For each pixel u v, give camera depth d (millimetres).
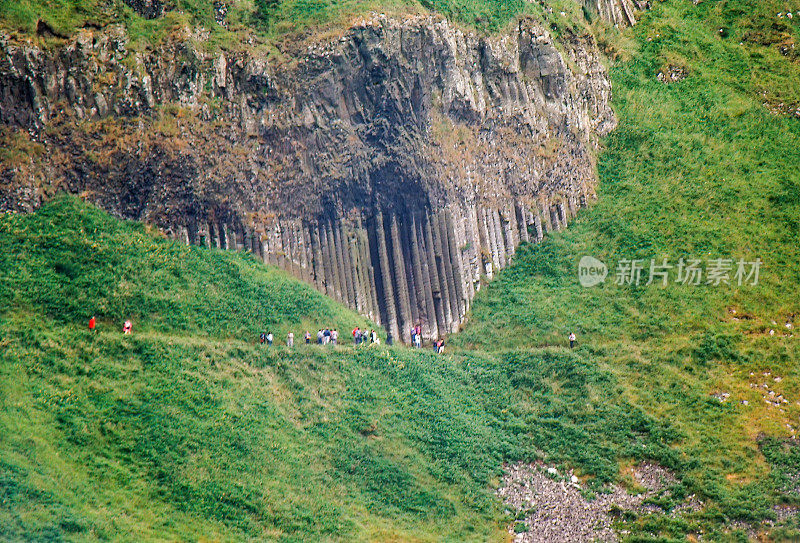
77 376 108688
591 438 114875
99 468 99625
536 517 105500
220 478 101750
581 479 110375
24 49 126062
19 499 92438
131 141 128500
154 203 127938
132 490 98500
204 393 110125
